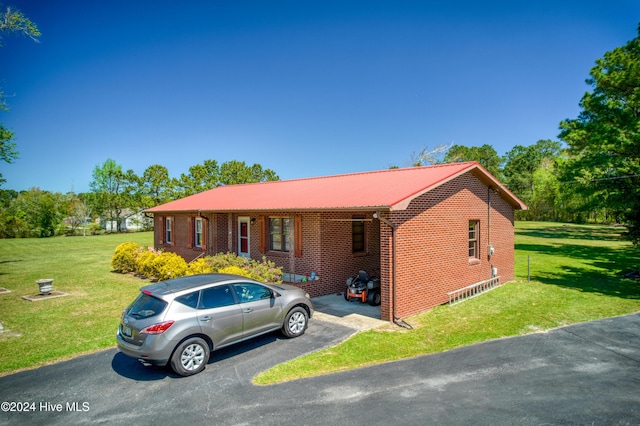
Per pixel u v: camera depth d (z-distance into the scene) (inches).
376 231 593.3
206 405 230.1
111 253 1123.9
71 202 2226.9
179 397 240.5
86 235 2003.0
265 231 618.5
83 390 251.9
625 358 297.7
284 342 335.3
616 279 639.8
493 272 573.6
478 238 551.2
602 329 370.9
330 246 528.1
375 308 451.8
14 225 1807.3
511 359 296.4
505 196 606.9
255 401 233.8
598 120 992.2
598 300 486.9
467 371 274.1
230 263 525.0
